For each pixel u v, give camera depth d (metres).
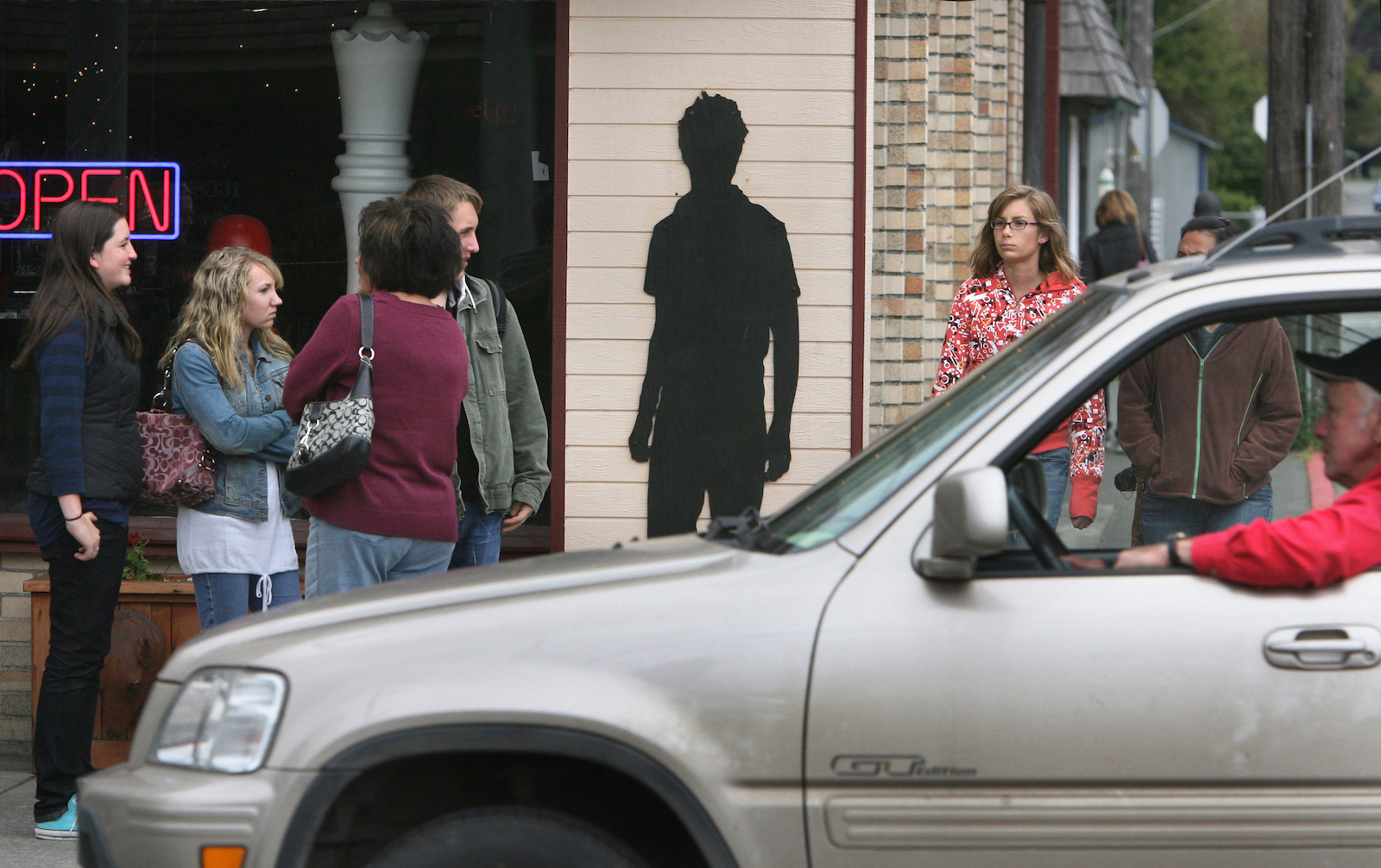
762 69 22.56
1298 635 10.20
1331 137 45.16
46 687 18.44
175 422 18.45
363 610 11.09
